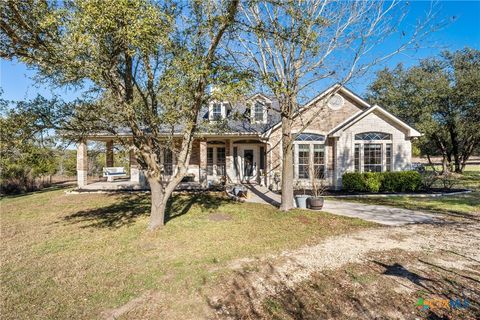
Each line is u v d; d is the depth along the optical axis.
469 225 7.91
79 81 6.67
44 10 4.95
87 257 5.70
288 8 6.78
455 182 18.75
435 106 23.19
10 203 13.09
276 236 6.99
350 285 4.30
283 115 9.95
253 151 18.98
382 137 15.64
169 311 3.70
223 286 4.36
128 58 6.64
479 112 22.36
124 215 9.84
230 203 11.85
